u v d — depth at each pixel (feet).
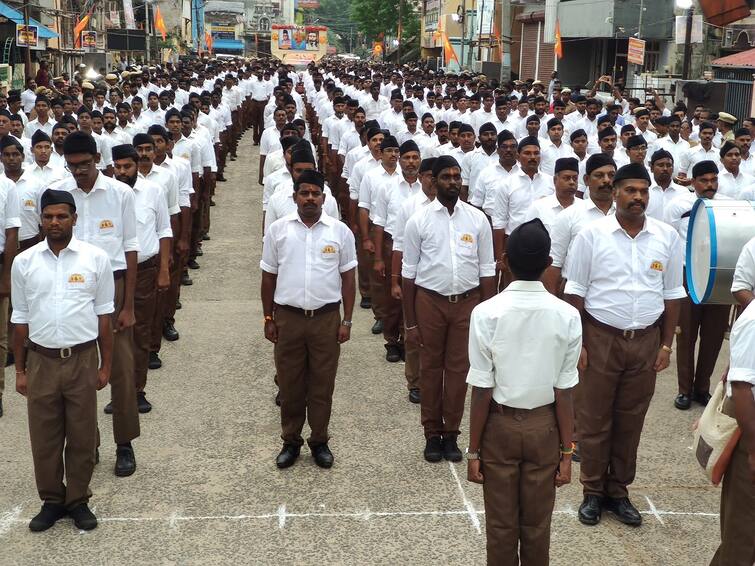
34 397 16.67
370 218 28.71
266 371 25.86
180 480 19.02
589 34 93.97
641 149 28.63
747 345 12.55
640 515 17.65
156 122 50.60
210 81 84.48
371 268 29.17
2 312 22.84
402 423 22.36
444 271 19.63
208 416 22.54
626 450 17.53
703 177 23.54
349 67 131.13
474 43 140.67
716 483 13.64
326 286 19.08
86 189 19.45
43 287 16.46
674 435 21.89
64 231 16.43
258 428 21.86
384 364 26.78
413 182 27.20
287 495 18.42
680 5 61.36
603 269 17.20
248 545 16.43
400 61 207.41
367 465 19.94
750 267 15.31
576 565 15.96
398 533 16.93
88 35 109.70
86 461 17.02
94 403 17.07
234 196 55.21
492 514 13.83
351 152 37.88
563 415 13.62
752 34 73.77
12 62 79.30
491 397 13.64
